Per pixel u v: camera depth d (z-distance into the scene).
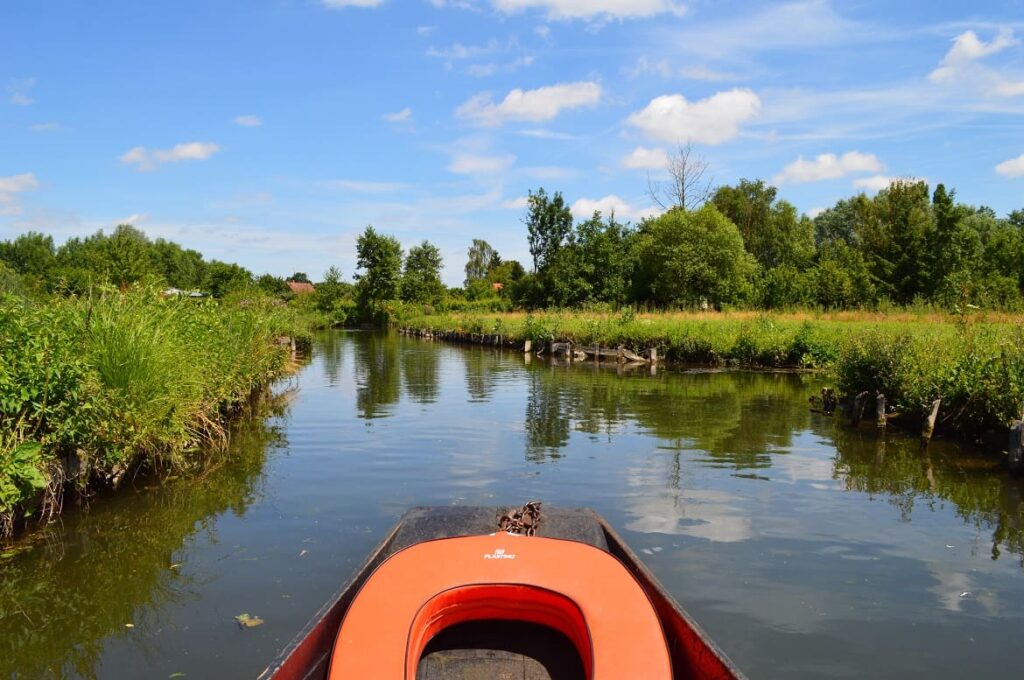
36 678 4.04
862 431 11.24
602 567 3.73
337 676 2.79
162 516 6.88
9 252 60.03
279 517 6.81
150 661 4.20
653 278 48.09
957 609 4.84
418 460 9.11
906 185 46.25
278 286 66.12
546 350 28.92
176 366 8.84
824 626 4.56
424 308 56.19
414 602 3.33
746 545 6.00
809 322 23.03
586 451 9.66
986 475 8.45
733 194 68.06
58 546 6.12
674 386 17.34
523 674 3.38
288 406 13.97
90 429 7.11
